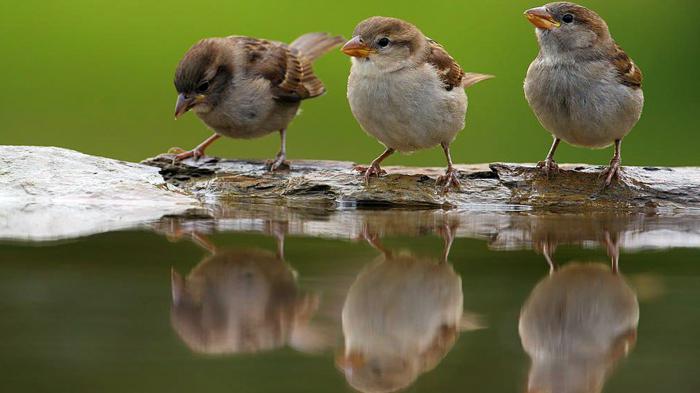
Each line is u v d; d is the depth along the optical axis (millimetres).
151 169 13305
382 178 12555
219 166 13555
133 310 6848
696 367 5793
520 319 6750
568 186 12406
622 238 9836
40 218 10719
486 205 12234
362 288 7535
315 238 9672
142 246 9133
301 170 13602
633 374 5641
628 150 21203
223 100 13531
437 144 12344
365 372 5629
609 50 11758
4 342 6105
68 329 6367
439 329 6480
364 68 11711
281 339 6238
